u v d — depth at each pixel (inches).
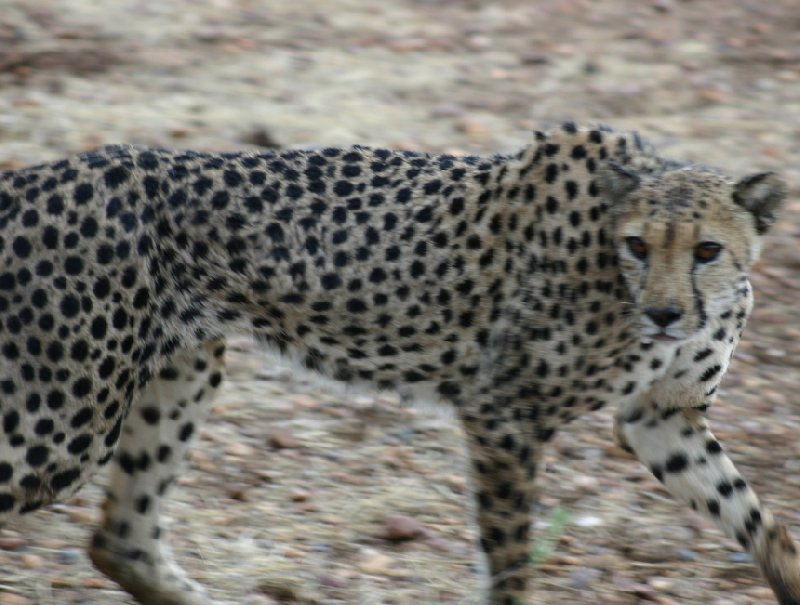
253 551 439.5
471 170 400.2
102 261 365.1
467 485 454.0
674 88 829.8
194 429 412.2
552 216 386.0
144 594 403.9
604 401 398.6
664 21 949.2
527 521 400.2
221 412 520.1
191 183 383.9
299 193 392.2
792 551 399.9
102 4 872.3
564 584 433.4
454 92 795.4
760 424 546.6
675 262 372.2
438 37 885.2
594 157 390.0
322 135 713.0
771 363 592.1
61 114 703.1
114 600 412.8
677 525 475.8
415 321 393.4
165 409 406.0
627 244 378.0
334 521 461.1
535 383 390.3
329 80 793.6
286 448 503.2
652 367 393.4
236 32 857.5
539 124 760.3
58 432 366.6
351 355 401.1
